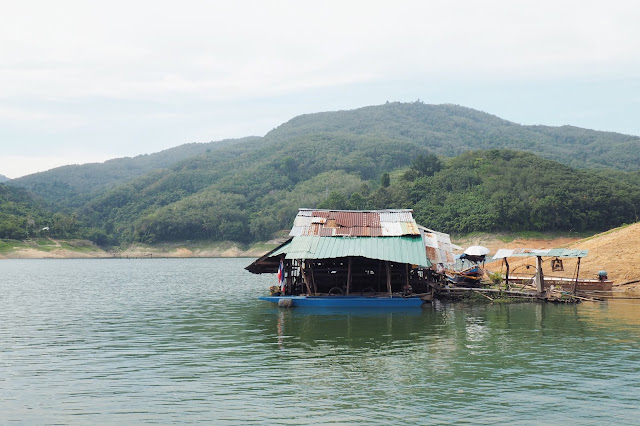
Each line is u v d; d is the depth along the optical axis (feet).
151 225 630.74
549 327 100.01
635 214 456.45
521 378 65.98
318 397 59.57
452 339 89.35
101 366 73.82
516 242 427.33
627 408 55.98
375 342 87.45
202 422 53.06
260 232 625.41
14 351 83.82
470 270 151.23
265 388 62.80
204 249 620.49
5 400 59.88
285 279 141.28
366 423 52.39
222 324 108.06
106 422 53.36
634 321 106.11
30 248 531.50
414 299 129.70
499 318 111.65
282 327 103.09
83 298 164.25
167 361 76.13
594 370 69.41
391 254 128.36
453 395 59.98
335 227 139.95
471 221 454.81
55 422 53.47
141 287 205.57
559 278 161.07
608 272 164.35
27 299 161.58
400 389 62.08
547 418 53.47
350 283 141.90
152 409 56.59
